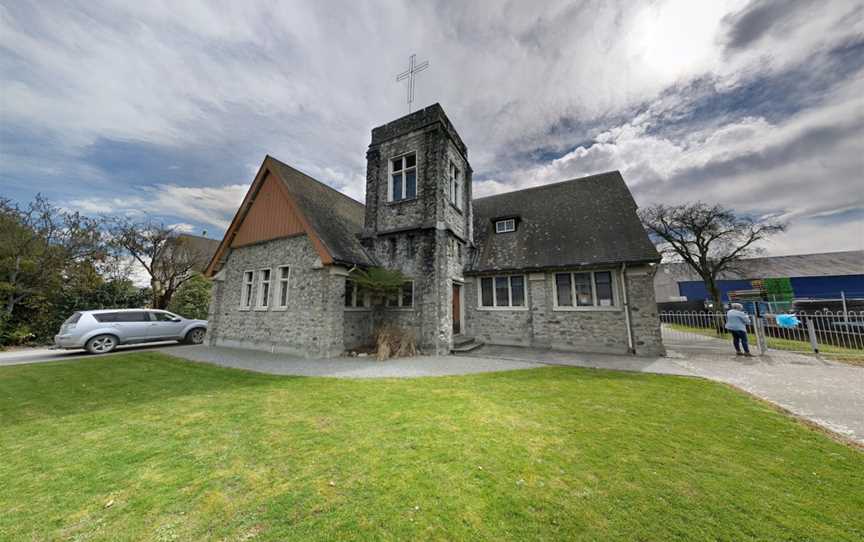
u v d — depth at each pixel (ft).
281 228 41.27
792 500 8.92
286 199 40.96
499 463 11.06
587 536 7.59
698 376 24.81
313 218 38.78
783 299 81.87
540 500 8.97
